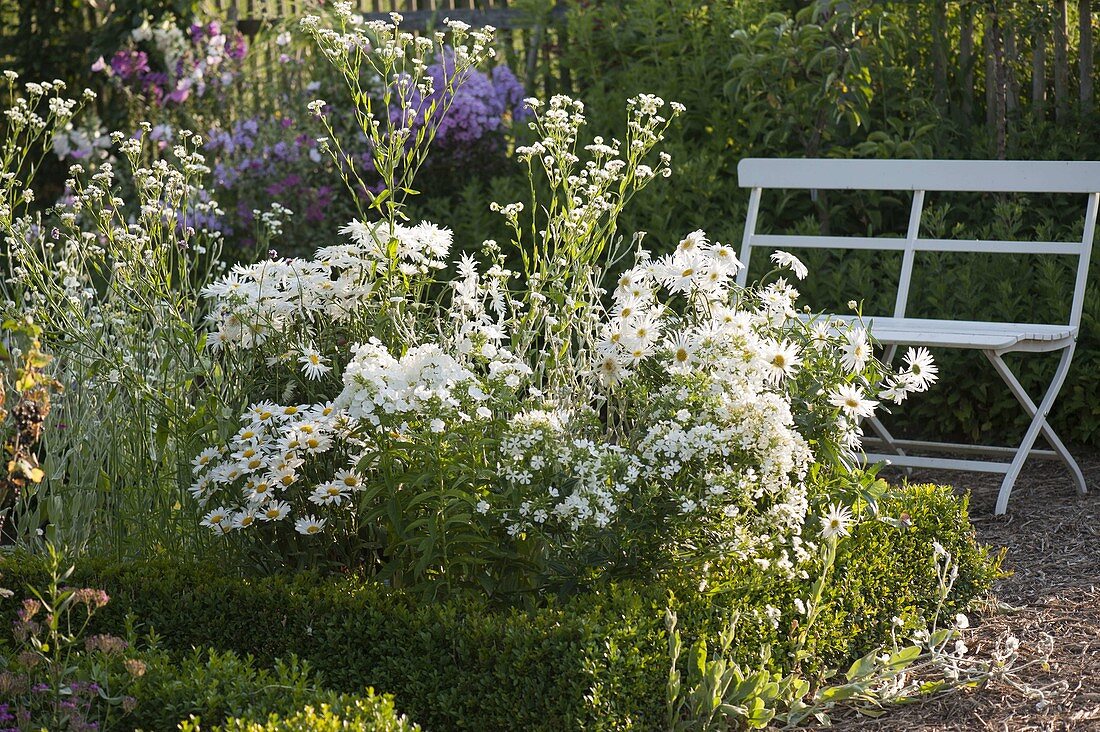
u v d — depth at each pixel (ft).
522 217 18.42
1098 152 17.39
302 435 8.71
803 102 18.54
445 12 22.99
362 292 9.68
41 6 23.62
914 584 10.28
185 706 7.16
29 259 11.54
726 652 8.25
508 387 8.77
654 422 9.01
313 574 9.05
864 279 16.29
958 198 17.80
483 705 7.82
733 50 19.51
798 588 9.07
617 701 7.61
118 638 7.70
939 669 9.28
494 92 20.53
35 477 7.49
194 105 22.26
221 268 12.75
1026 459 14.37
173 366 10.71
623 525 8.40
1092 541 11.95
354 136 20.63
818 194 17.79
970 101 18.69
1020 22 17.37
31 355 7.72
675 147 18.33
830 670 9.23
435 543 8.52
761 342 9.40
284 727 6.51
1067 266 15.60
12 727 7.14
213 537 9.71
